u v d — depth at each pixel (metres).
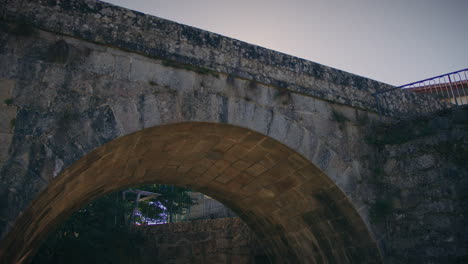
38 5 4.52
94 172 5.38
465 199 5.45
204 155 6.36
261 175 6.71
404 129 6.36
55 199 4.89
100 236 10.41
